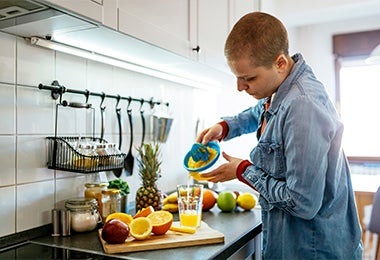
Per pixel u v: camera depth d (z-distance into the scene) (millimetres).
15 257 1004
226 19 1769
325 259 1054
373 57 2881
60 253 1032
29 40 1155
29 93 1170
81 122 1375
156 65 1598
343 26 3316
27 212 1162
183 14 1394
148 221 1129
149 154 1493
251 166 1130
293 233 1069
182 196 1274
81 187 1377
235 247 1138
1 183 1085
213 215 1504
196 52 1480
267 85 1058
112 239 1055
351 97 3373
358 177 3139
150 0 1183
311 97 973
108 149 1335
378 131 3289
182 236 1133
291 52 3260
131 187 1635
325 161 951
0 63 1080
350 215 1138
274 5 2875
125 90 1602
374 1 2670
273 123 1051
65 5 851
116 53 1350
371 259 2711
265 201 1108
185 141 2102
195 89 2215
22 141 1147
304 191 927
